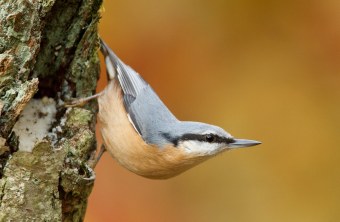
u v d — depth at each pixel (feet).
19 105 24.79
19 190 24.31
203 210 35.73
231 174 37.11
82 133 27.53
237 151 37.52
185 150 30.66
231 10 36.99
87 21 28.19
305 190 36.35
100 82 36.09
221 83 36.45
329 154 36.76
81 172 27.02
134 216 34.40
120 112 31.04
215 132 30.73
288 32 37.17
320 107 36.73
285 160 36.94
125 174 35.17
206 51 36.60
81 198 26.99
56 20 27.63
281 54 37.11
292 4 37.11
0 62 24.62
